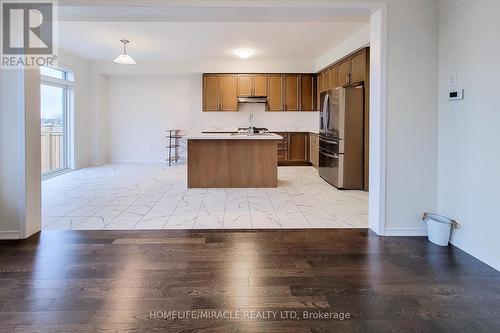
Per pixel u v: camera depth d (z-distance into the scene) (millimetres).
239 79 8508
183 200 4891
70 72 7547
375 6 3193
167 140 9125
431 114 3262
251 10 3312
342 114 5660
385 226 3350
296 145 8664
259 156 5930
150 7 3242
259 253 2883
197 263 2668
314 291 2225
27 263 2646
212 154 5879
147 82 9000
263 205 4621
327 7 3205
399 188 3316
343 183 5742
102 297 2133
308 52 7277
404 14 3195
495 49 2520
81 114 7992
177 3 3201
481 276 2445
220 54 7496
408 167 3301
